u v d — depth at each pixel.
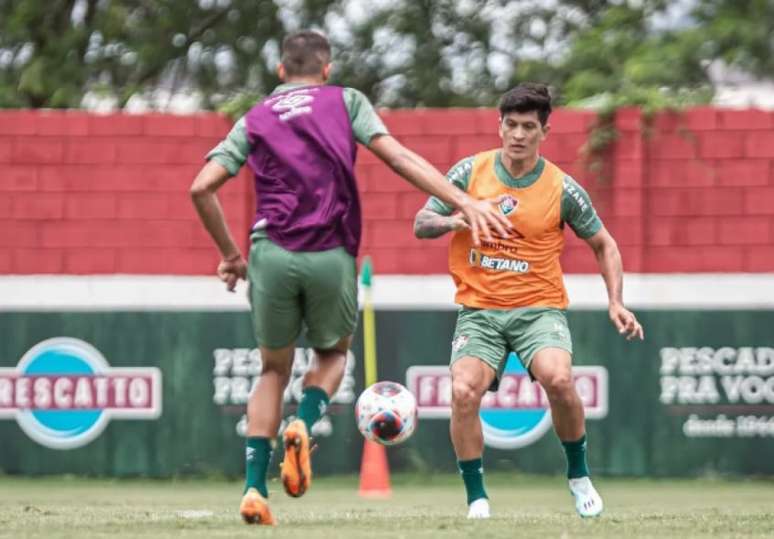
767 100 73.50
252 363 48.78
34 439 48.78
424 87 79.81
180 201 49.50
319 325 24.12
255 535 21.62
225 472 48.56
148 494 43.31
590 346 48.09
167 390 48.75
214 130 49.78
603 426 48.00
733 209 48.59
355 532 22.19
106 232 49.47
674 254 48.62
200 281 49.16
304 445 23.03
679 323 48.12
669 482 47.28
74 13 77.56
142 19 78.12
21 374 48.91
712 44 73.69
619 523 24.69
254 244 23.72
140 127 49.75
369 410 27.61
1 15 77.94
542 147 49.09
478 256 27.08
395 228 49.09
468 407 26.58
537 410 47.56
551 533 22.22
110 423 48.75
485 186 27.25
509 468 47.56
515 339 27.02
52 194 49.66
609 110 48.81
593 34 71.62
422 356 48.34
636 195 48.66
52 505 37.28
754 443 47.75
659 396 48.00
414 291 48.69
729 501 40.41
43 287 49.25
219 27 78.56
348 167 23.61
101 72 77.38
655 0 74.88
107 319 49.03
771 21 74.75
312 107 23.83
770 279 48.31
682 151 48.81
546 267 27.08
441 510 33.53
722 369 48.00
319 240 23.41
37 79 72.81
